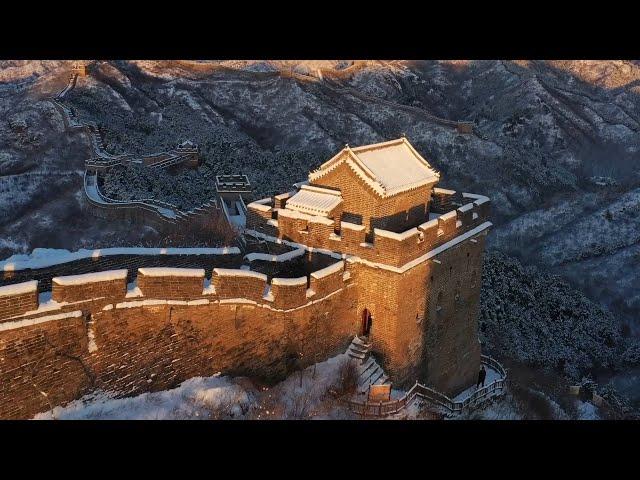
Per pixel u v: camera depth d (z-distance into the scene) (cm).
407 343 3597
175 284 2758
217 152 10588
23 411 2395
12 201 8175
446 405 3762
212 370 2956
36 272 2769
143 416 2644
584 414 4969
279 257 3469
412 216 3944
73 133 10244
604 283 9188
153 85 14150
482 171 12262
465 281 4066
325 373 3312
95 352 2562
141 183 8275
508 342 6875
